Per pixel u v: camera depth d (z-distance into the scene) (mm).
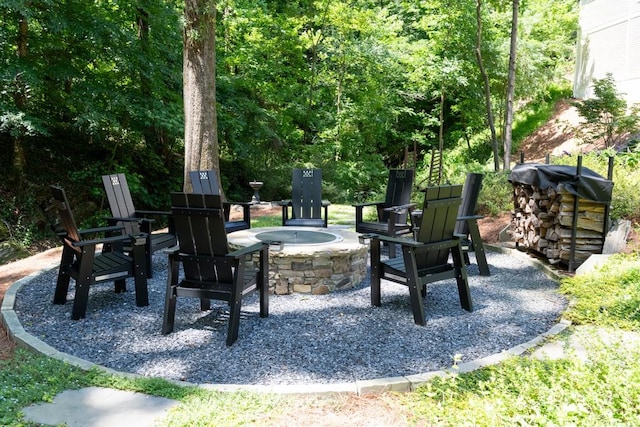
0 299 4363
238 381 2607
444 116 17500
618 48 11445
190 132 7207
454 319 3650
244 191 12875
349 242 4738
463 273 3873
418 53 13344
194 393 2404
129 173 9836
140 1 9117
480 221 7457
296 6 13727
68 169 9406
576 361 2100
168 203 11164
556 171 4961
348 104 14625
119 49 8516
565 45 14914
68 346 3117
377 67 13969
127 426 2133
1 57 7281
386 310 3883
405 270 3617
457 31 12289
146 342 3191
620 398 1790
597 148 10516
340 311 3852
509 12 14234
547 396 1900
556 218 5035
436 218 3672
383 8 16219
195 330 3422
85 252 3629
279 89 13969
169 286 3338
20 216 8211
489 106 10742
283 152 13953
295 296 4301
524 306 3965
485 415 1812
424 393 2357
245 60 12711
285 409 2271
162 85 9688
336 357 2924
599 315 3367
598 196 4766
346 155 14953
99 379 2549
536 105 15000
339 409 2289
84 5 7996
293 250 4316
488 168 12836
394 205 6125
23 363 2764
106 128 9219
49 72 7914
